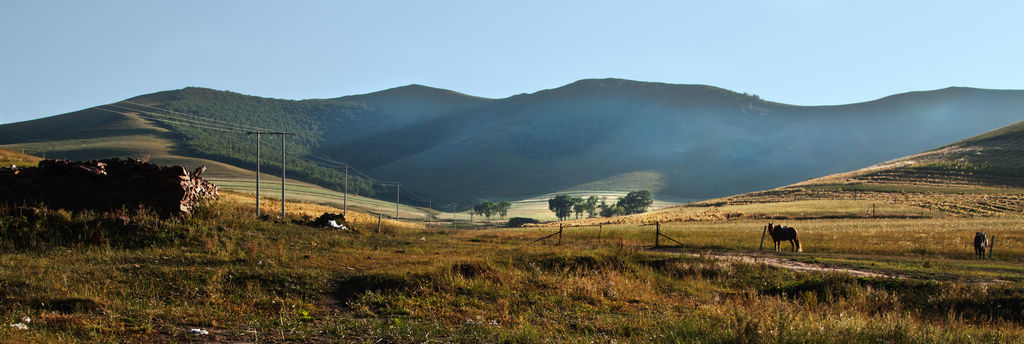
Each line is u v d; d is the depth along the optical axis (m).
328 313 10.98
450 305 11.80
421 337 9.02
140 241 19.08
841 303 13.25
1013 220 58.75
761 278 17.83
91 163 23.59
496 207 189.25
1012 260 25.83
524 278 14.57
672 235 39.47
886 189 103.00
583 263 17.95
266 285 12.70
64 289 10.95
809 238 36.91
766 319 9.58
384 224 44.59
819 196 99.75
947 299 13.98
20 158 57.12
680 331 9.29
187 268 13.59
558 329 10.04
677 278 17.77
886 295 14.32
